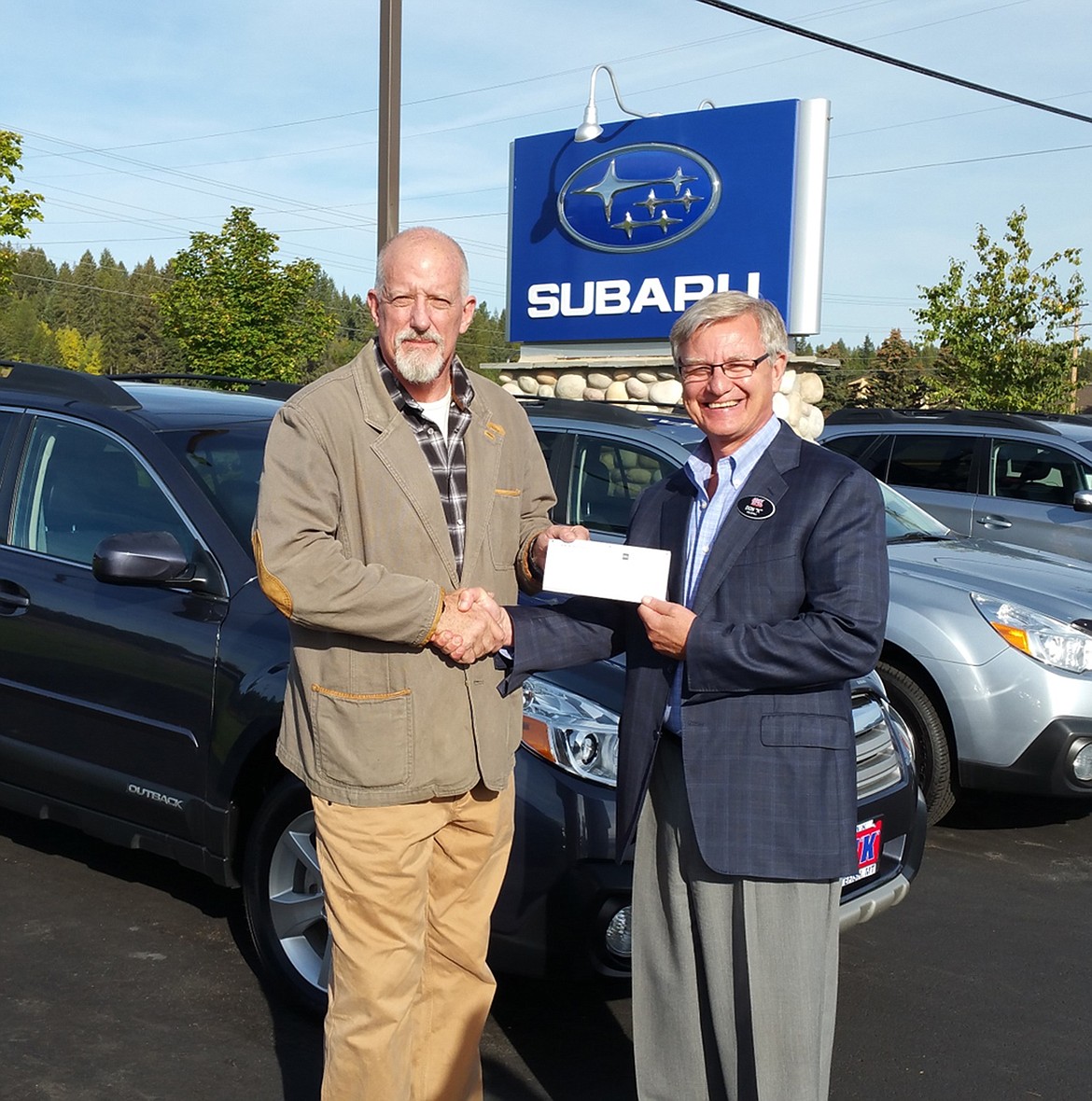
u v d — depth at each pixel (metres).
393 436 2.48
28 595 3.86
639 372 11.30
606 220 11.41
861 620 2.28
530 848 2.95
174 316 28.42
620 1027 3.37
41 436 4.11
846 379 84.00
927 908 4.38
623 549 2.44
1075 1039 3.41
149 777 3.57
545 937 2.96
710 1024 2.52
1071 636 4.81
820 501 2.37
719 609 2.40
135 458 3.84
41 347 108.00
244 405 4.40
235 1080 3.04
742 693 2.37
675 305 11.09
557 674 3.19
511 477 2.71
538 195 11.92
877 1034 3.41
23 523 4.04
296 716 2.57
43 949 3.70
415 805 2.51
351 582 2.36
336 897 2.53
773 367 2.47
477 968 2.75
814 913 2.38
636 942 2.62
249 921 3.41
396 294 2.45
